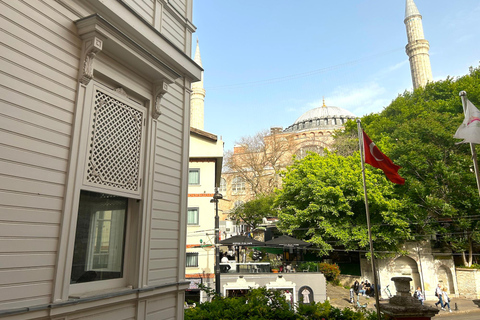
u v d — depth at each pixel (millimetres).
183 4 7395
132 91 5453
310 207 25406
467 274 25188
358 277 27531
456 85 30750
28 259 3533
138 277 5070
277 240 20188
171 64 6484
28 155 3686
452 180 23312
